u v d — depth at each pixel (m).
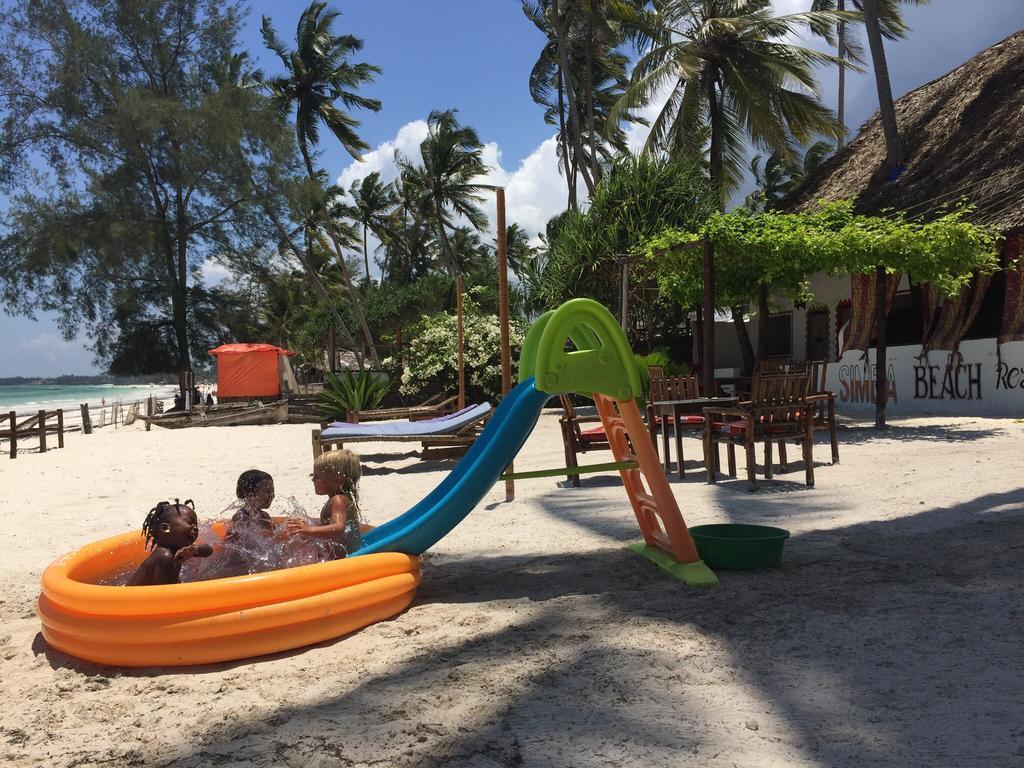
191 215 33.75
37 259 30.73
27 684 3.31
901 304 15.82
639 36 24.69
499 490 8.22
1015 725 2.50
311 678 3.23
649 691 2.91
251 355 30.97
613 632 3.59
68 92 31.02
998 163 14.71
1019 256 12.99
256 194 33.00
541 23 32.91
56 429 15.28
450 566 5.14
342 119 37.34
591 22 29.05
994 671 2.95
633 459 4.95
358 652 3.50
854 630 3.48
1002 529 5.31
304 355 57.41
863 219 12.38
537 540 5.79
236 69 34.84
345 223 52.34
